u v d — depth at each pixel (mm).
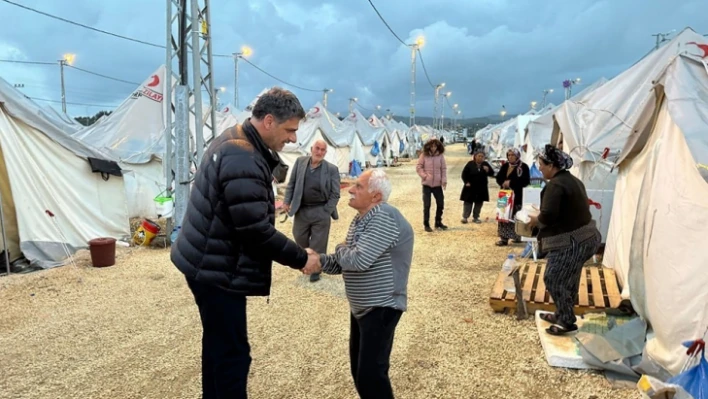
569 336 4145
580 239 3998
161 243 8328
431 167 9266
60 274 6500
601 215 7270
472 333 4445
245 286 2391
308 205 5801
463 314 4930
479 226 9867
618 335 3969
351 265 2551
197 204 2396
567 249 4004
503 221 7973
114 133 10922
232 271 2367
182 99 8219
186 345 4262
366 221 2648
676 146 3883
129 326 4684
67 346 4246
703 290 3182
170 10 8133
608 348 3768
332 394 3449
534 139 14789
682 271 3432
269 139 2418
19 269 6902
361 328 2658
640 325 4086
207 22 8672
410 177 21078
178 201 8195
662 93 4465
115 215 8375
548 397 3379
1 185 7027
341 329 4570
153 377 3705
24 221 7023
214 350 2443
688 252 3408
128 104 11422
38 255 7059
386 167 28156
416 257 7344
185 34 8445
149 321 4805
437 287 5832
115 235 8367
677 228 3592
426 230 9328
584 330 4211
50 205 7398
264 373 3740
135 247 8148
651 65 8336
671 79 3941
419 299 5406
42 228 7223
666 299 3572
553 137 10508
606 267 6211
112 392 3498
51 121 8320
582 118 8266
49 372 3783
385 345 2643
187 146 8250
